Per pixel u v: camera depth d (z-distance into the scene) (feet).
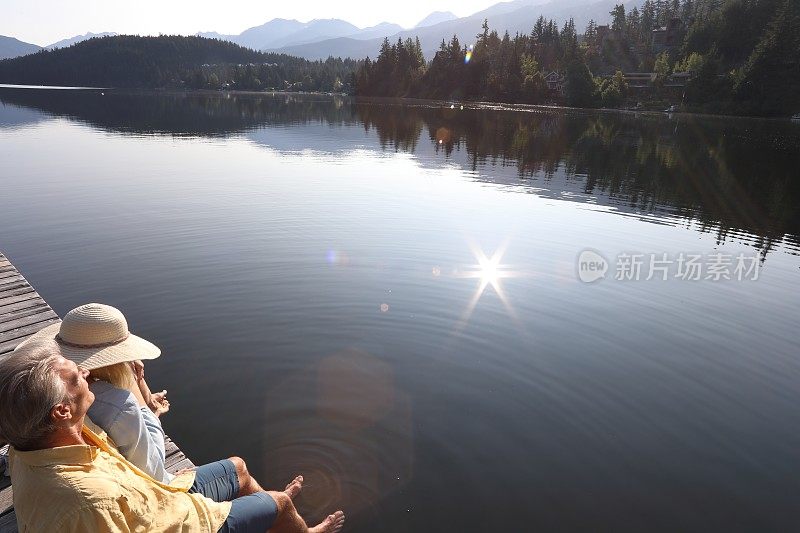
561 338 21.67
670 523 12.26
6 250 30.86
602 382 18.35
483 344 20.83
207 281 26.37
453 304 24.68
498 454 14.33
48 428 5.53
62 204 42.52
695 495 13.19
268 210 42.52
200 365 18.33
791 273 31.76
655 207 50.60
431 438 14.83
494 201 49.67
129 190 48.85
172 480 8.27
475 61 353.10
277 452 13.96
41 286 25.38
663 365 19.80
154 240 33.32
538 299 25.71
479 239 36.27
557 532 11.84
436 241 35.29
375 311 23.47
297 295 24.88
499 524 11.96
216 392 16.67
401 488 12.86
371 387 17.35
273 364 18.60
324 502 12.25
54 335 8.02
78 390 5.94
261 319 22.18
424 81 382.42
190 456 13.70
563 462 14.16
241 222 38.42
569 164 77.87
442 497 12.67
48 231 34.81
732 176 72.74
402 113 201.98
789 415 16.88
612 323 23.31
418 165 71.67
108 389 7.28
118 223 37.19
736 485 13.62
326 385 17.34
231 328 21.25
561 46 404.98
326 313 23.00
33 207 41.22
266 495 8.72
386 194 50.93
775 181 70.08
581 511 12.48
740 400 17.65
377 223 39.50
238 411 15.72
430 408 16.33
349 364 18.80
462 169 69.46
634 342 21.57
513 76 333.01
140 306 23.21
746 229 43.60
